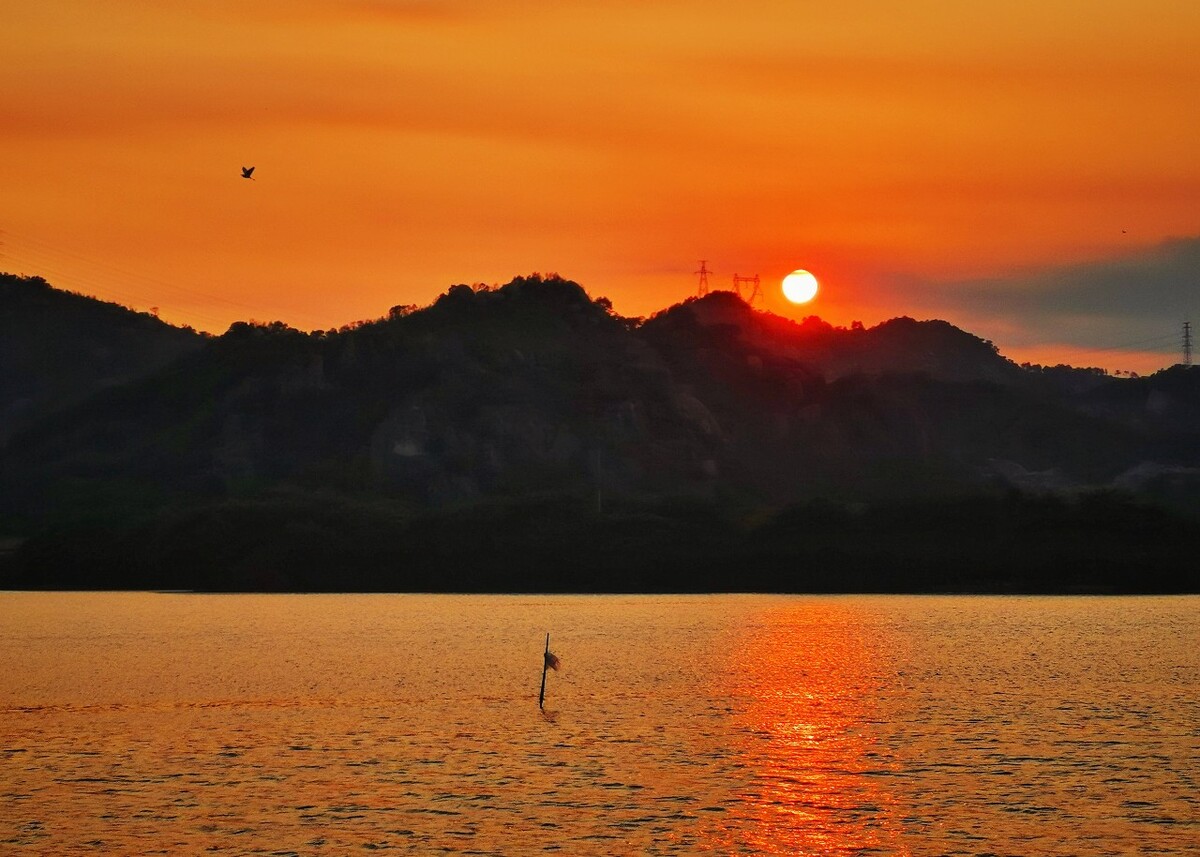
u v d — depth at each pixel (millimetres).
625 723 128625
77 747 116250
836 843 86125
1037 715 134125
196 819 91312
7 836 87125
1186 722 129375
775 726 127000
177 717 133125
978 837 87375
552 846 85250
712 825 90125
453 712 136000
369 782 101875
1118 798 97062
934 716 133375
